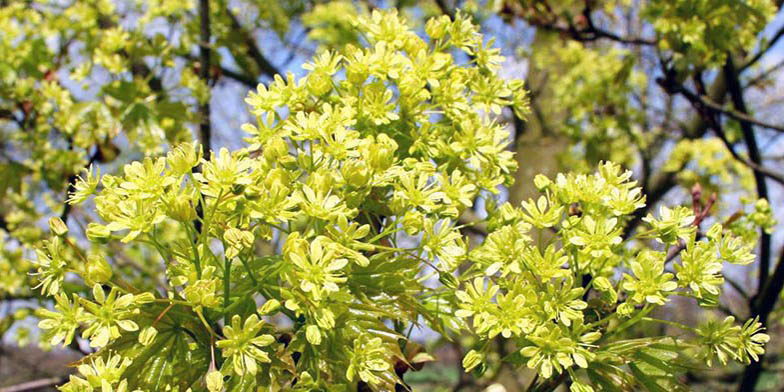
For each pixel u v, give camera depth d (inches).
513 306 7.6
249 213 7.6
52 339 7.3
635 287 7.7
